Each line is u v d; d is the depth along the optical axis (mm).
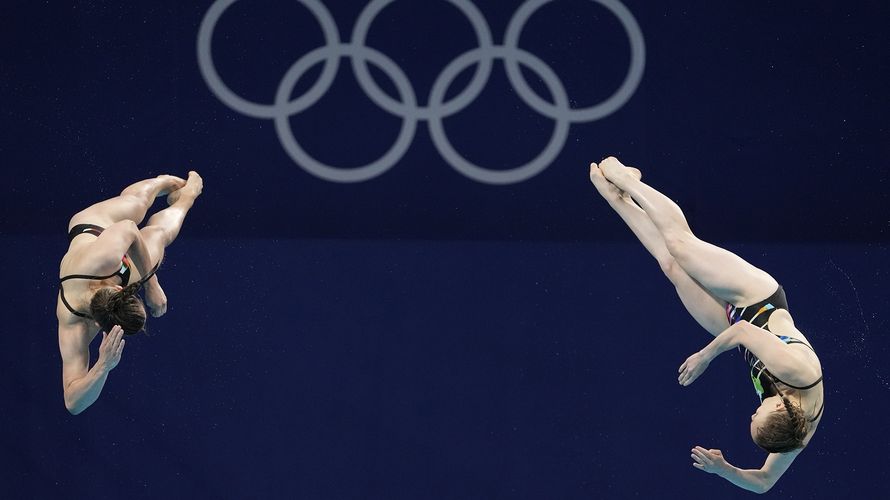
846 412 36500
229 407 36094
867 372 37312
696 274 27125
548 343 37531
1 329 36875
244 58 41375
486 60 41844
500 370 37125
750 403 36406
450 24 41781
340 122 41656
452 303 38094
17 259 38250
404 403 36500
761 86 42062
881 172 42250
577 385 36906
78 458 35312
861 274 39438
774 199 42219
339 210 41688
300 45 41531
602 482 35812
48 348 36719
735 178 42188
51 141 40906
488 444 36094
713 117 42094
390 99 41719
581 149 42062
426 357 37188
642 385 36875
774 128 42188
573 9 41906
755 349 24625
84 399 24641
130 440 35562
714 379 36781
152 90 41125
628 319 37969
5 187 40750
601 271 38906
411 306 37969
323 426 36094
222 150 41375
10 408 35750
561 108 41969
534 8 41812
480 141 41969
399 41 41719
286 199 41531
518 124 41969
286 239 39281
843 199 42312
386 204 41812
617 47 41938
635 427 36344
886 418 36375
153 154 41156
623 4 41875
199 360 36562
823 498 35531
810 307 38844
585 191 42031
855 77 42156
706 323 28297
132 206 28781
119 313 24641
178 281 37812
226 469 35438
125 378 36031
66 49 40906
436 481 35719
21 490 35062
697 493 35719
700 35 41938
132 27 41062
